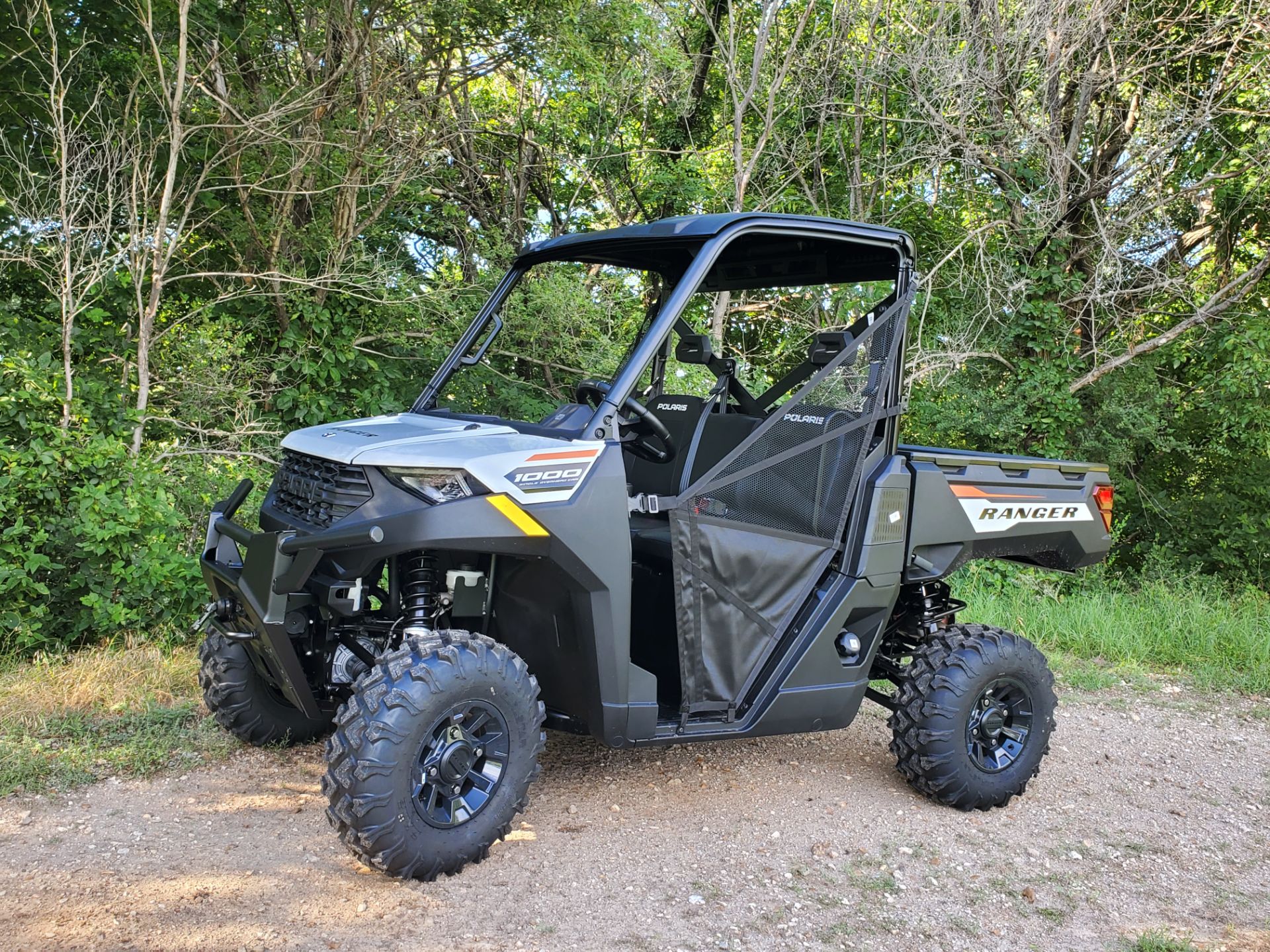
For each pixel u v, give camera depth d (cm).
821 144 1203
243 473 682
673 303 334
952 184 1131
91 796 354
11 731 400
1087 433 1092
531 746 312
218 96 680
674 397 436
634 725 327
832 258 409
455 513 292
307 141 682
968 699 385
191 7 684
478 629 355
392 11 737
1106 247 1026
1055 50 1018
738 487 350
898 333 392
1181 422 1148
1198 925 314
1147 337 1140
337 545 290
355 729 285
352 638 346
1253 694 595
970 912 312
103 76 691
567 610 325
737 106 1038
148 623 521
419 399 390
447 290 811
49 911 274
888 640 444
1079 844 370
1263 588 1088
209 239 762
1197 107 1052
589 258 406
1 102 659
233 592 326
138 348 664
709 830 357
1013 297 1064
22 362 515
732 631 353
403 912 284
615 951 273
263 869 306
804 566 368
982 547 416
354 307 775
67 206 611
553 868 318
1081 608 749
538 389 835
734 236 344
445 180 945
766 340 1125
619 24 848
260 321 769
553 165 1090
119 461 531
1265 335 1014
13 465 495
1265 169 1025
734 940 284
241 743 406
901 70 1097
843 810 384
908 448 419
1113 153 1091
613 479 318
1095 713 545
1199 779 450
